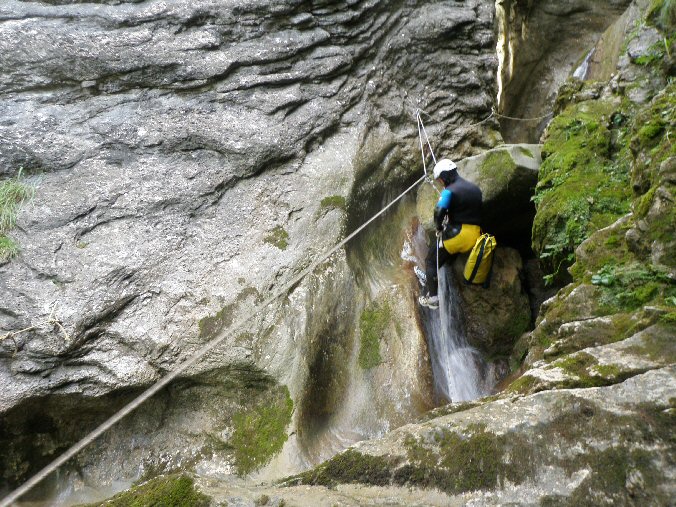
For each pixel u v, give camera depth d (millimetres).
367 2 5910
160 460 4457
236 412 4566
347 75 5824
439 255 5520
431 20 6480
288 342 4586
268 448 4363
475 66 6758
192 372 4449
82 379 4176
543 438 2662
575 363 3051
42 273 4293
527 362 4020
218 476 4227
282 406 4457
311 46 5609
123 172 4812
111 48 4941
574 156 5176
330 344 4828
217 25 5285
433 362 5383
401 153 6133
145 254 4574
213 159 5094
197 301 4559
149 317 4426
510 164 5641
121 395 4344
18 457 4266
